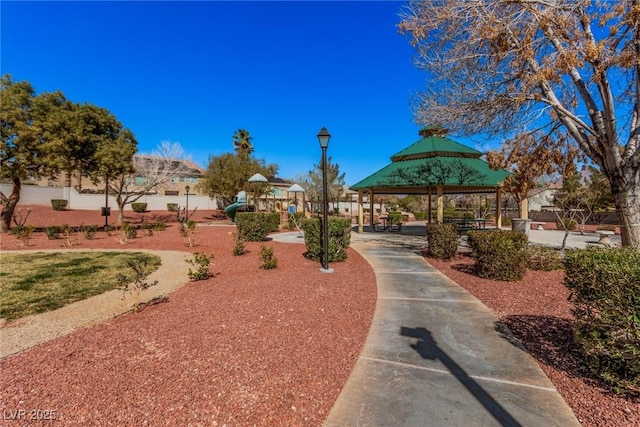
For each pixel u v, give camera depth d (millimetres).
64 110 16609
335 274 6879
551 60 6125
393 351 3342
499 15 6797
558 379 2760
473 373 2895
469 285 5953
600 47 5258
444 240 8688
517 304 4777
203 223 25656
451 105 8156
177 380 2713
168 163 26859
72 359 3088
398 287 5859
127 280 4887
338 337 3656
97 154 16844
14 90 14891
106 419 2227
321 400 2498
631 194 6559
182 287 6000
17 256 9484
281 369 2930
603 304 2660
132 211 30344
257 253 9836
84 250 10711
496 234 6703
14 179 15289
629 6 5242
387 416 2311
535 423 2219
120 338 3572
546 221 27844
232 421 2232
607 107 6441
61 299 5254
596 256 3041
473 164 14523
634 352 2398
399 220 22906
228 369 2902
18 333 3867
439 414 2330
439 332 3832
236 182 27109
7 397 2477
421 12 7492
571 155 8984
